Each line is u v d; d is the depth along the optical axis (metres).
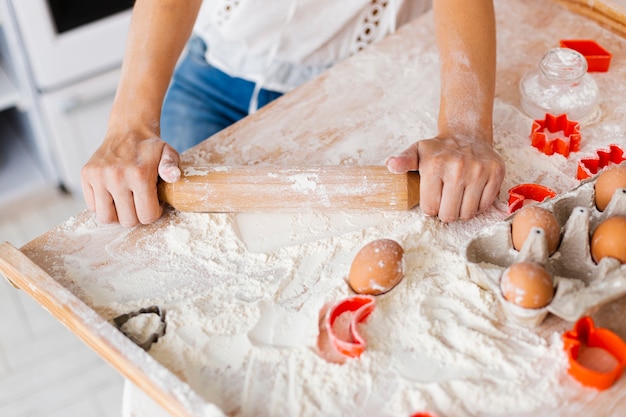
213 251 0.93
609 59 1.16
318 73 1.38
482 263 0.86
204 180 0.96
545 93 1.10
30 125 1.99
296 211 0.97
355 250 0.92
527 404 0.74
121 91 1.06
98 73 1.89
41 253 0.94
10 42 1.77
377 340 0.80
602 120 1.09
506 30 1.28
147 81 1.06
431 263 0.90
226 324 0.83
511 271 0.80
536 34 1.26
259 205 0.96
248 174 0.97
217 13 1.32
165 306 0.86
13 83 1.89
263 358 0.79
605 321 0.81
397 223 0.96
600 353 0.78
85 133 1.94
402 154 0.94
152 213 0.95
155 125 1.03
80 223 0.98
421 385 0.76
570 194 0.92
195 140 1.32
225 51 1.37
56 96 1.85
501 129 1.09
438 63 1.22
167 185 0.96
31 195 2.04
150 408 0.84
